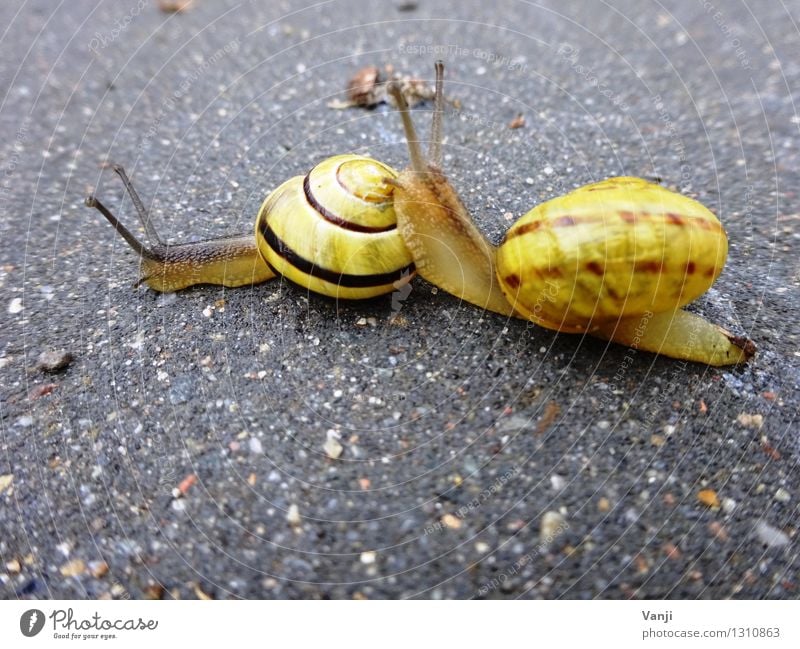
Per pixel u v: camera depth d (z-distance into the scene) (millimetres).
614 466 78
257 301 94
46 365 88
